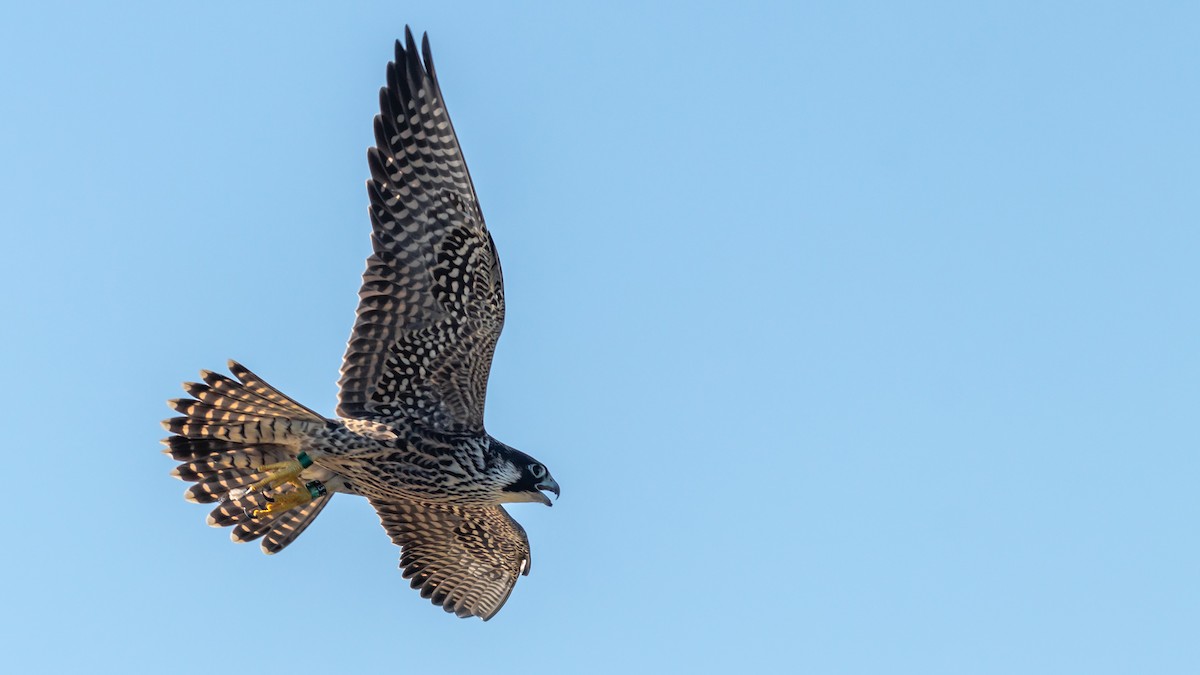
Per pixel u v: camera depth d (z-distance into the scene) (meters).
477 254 16.22
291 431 15.73
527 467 17.14
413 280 16.22
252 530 17.52
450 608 19.69
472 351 16.56
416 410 16.52
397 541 19.59
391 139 15.92
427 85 15.92
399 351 16.39
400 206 16.08
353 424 16.06
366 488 16.73
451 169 15.97
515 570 19.75
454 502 16.97
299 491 16.62
